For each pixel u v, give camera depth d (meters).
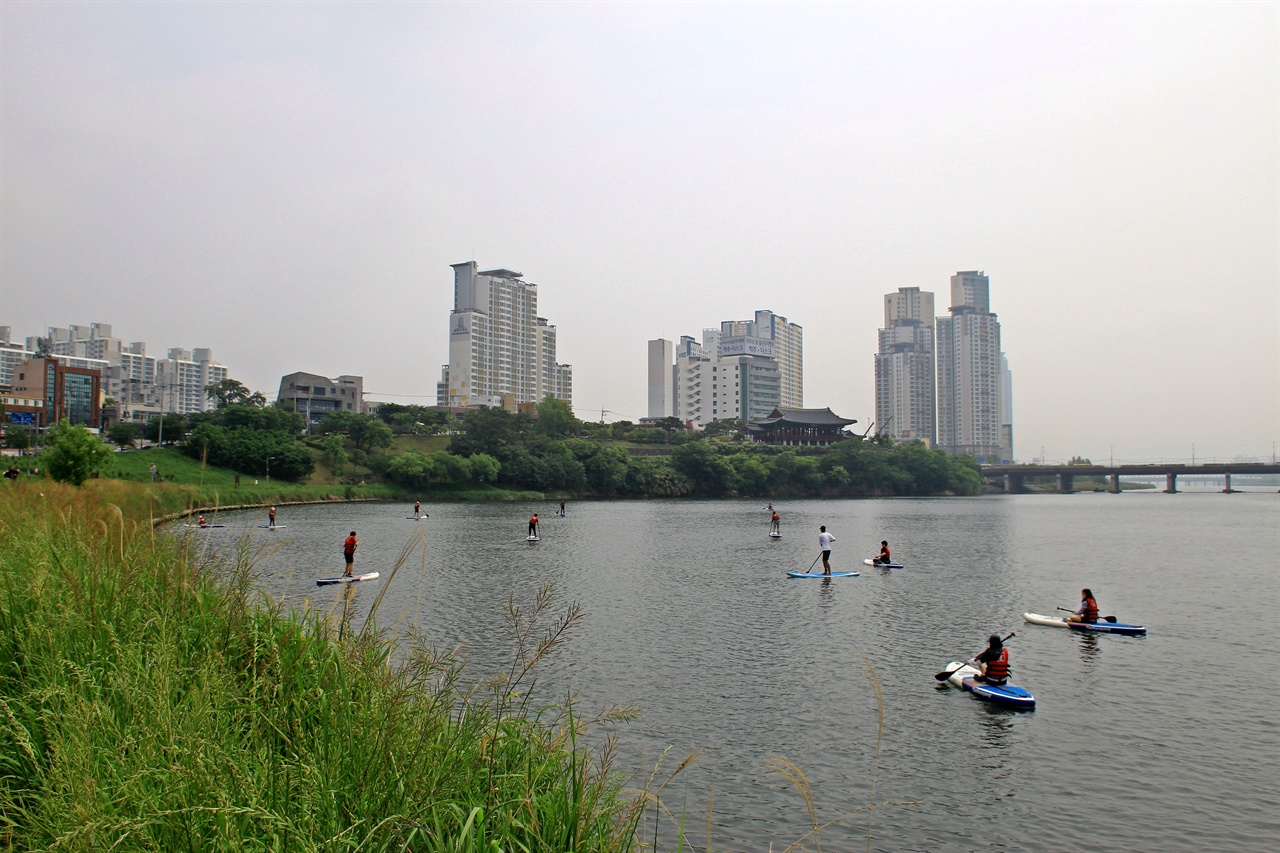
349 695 7.74
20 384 159.62
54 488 20.97
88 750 6.03
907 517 108.00
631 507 127.19
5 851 5.66
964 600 37.81
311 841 5.62
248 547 11.79
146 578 10.40
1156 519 109.12
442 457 140.12
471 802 7.30
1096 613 31.58
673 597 37.66
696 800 14.88
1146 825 14.34
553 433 181.25
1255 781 16.28
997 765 16.97
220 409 155.75
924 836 13.80
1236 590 42.62
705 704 20.67
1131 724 19.72
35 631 8.19
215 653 8.27
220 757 6.16
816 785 15.76
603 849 7.60
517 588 38.97
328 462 144.12
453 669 9.31
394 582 40.03
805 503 149.62
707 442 191.38
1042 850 13.43
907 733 18.81
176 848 5.60
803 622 31.80
